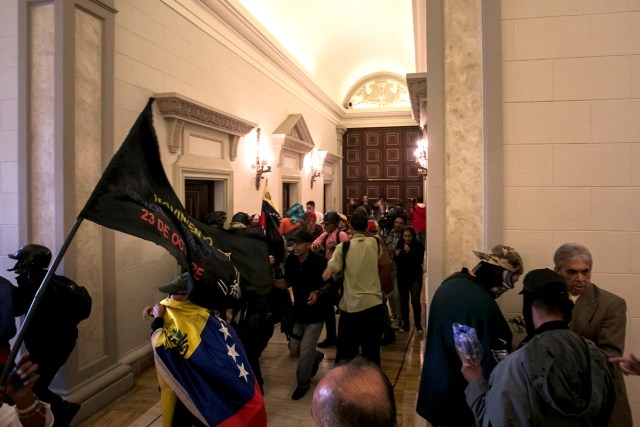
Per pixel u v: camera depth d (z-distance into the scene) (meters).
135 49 3.93
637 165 2.12
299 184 8.73
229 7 5.50
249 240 2.88
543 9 2.20
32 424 1.31
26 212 3.08
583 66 2.17
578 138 2.17
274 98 7.46
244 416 1.93
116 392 3.32
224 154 5.55
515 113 2.23
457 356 1.69
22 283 2.03
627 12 2.13
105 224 1.35
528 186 2.22
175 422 2.12
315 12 8.25
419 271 4.76
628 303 2.12
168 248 1.52
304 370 3.24
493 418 1.20
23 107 3.08
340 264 3.11
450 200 2.39
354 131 13.10
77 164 3.12
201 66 5.11
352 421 0.79
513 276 1.79
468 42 2.37
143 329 4.02
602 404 1.14
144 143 1.54
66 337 2.06
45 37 3.07
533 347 1.19
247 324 3.06
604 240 2.15
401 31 9.95
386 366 3.84
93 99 3.28
